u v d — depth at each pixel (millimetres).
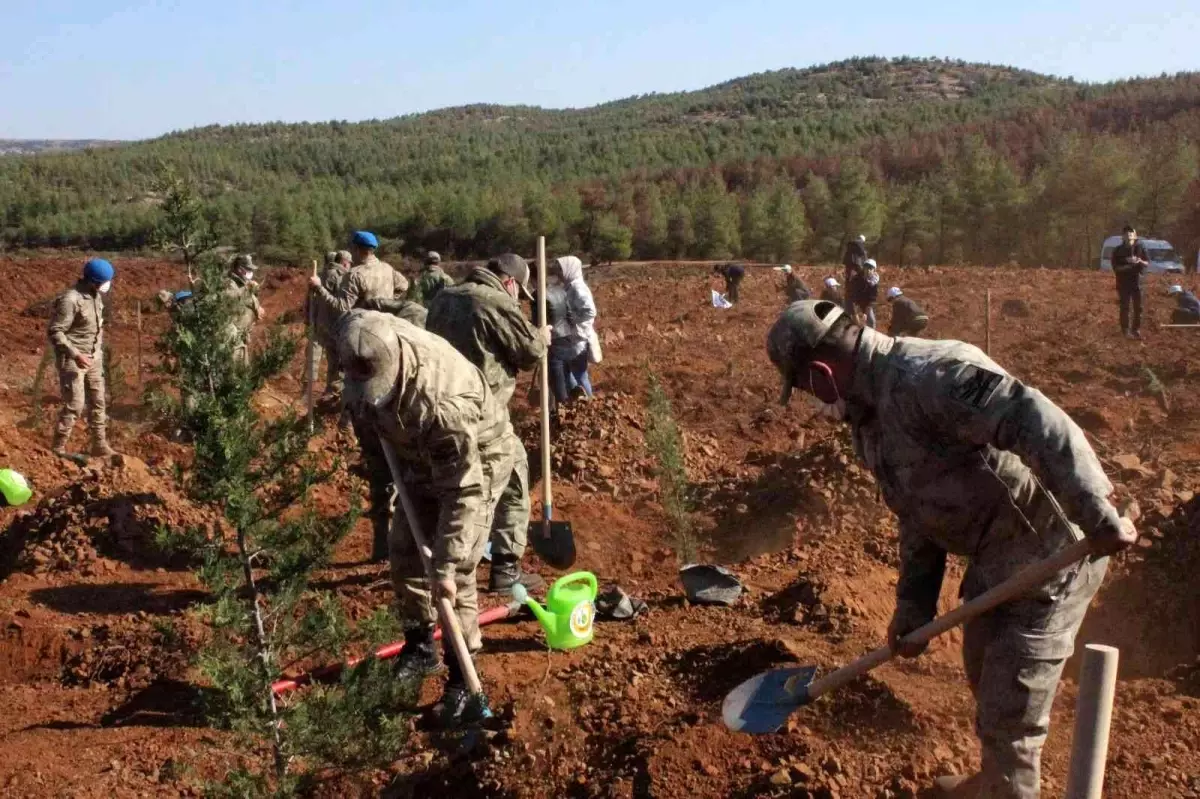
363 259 12047
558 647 5699
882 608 6070
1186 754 4223
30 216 81375
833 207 60094
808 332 3398
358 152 160000
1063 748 4285
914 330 14023
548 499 7254
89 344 10492
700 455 10266
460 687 4984
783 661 5043
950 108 147875
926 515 3426
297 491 4477
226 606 4254
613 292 26156
